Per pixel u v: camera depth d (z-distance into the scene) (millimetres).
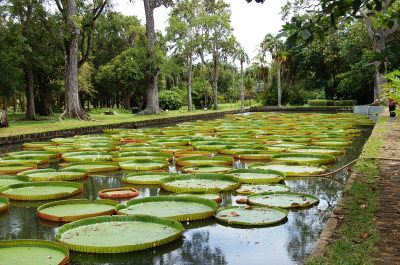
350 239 3363
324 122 18047
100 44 39188
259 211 4965
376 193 4809
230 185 6160
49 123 19094
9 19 20641
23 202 5848
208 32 34250
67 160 9008
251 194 5625
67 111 20750
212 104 48375
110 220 4555
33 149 11734
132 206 5152
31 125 17844
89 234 4113
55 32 22484
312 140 12117
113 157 9180
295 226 4520
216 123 19844
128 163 8609
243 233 4324
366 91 33875
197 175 6898
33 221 4949
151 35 25984
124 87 34250
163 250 3902
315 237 4191
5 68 18484
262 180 6523
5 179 7105
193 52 35188
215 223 4656
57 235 4027
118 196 5996
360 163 6781
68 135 16125
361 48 28781
